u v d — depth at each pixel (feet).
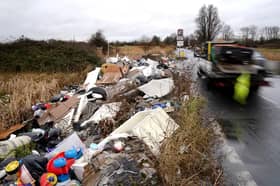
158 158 10.46
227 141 14.62
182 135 12.57
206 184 10.25
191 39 230.68
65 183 9.59
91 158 10.61
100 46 91.91
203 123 16.89
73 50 67.77
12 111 19.71
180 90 26.43
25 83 31.35
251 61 29.55
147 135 12.84
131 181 8.86
